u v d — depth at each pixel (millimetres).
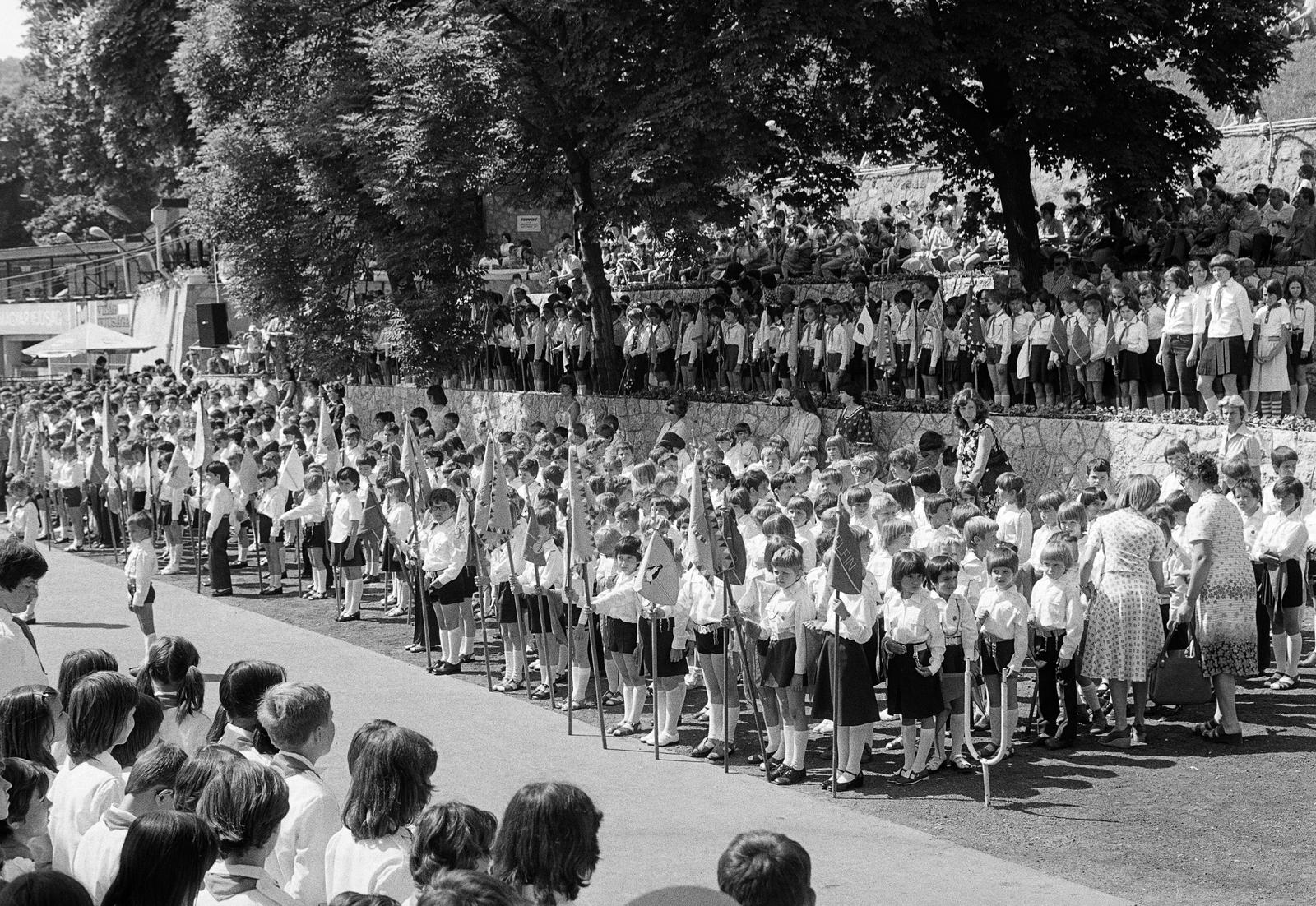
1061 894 7836
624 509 12523
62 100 55688
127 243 55281
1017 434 17609
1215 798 9578
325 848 5707
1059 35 19297
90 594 19312
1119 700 10883
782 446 15430
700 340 22734
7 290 56719
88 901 4086
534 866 4777
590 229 22281
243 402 29156
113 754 6613
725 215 20891
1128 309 16906
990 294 18438
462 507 14219
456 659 14242
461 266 25344
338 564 17438
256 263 26891
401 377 29703
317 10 24297
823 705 10312
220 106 27000
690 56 19859
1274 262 19953
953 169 24344
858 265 24875
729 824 9266
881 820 9336
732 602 10828
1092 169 22062
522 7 21281
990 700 10734
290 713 5816
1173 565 11594
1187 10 20172
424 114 21797
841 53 20062
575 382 24828
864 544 11586
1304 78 27516
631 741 11602
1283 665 12500
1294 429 14945
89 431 25922
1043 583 10781
